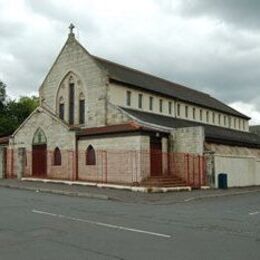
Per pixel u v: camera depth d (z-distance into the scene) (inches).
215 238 504.1
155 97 1676.9
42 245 450.0
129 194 1081.4
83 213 705.6
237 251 434.0
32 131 1577.3
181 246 455.2
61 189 1151.0
